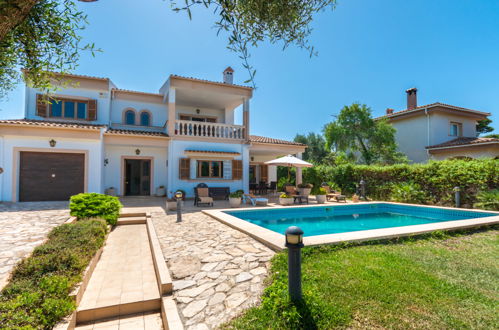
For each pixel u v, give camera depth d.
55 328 2.84
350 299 3.16
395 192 14.03
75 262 3.96
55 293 3.15
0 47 2.89
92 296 3.81
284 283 3.53
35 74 3.57
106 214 8.05
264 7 2.38
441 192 12.48
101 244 5.68
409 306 3.04
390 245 5.45
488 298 3.22
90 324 3.35
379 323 2.73
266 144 16.78
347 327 2.68
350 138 19.17
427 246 5.44
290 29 2.61
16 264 4.02
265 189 18.62
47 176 12.19
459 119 19.75
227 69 18.11
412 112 19.58
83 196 8.09
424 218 10.58
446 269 4.14
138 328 3.27
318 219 10.32
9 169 11.55
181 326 2.84
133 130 15.96
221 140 15.51
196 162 14.85
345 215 11.23
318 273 3.88
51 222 7.44
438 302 3.12
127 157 15.71
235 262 4.46
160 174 16.42
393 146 18.75
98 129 12.56
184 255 4.87
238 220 7.76
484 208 10.54
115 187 15.38
